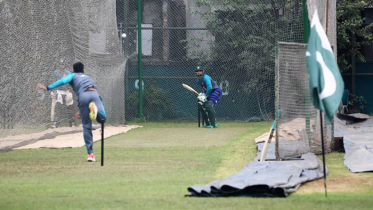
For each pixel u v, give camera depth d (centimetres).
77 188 3334
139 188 3306
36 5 6775
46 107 7312
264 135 6072
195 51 9006
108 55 8094
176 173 3909
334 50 6025
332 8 5981
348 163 4322
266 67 8800
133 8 8944
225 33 8912
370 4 9594
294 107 4641
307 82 4750
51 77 7200
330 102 3041
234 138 6431
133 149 5444
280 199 2936
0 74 6259
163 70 9006
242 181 3203
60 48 7275
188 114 8981
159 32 9031
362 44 9631
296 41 8538
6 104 6384
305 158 4400
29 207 2789
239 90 8900
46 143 5938
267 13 8756
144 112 8962
